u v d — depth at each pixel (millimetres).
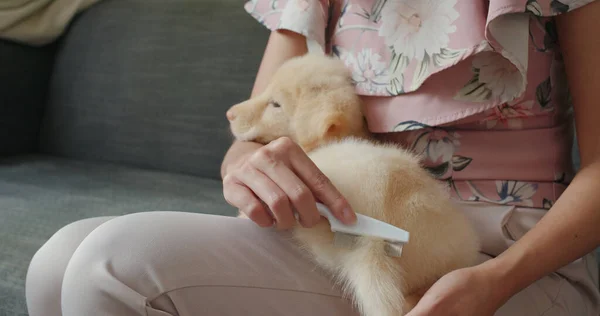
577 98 619
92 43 1556
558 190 651
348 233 508
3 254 864
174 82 1409
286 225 512
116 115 1482
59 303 553
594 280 703
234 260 503
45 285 558
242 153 725
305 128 679
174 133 1394
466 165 659
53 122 1592
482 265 523
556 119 671
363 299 496
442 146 668
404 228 522
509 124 652
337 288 523
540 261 540
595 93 599
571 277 644
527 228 631
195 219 531
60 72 1596
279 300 505
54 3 1607
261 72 889
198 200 1150
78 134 1544
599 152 584
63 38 1626
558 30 641
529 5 577
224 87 1338
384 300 484
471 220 640
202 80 1371
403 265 515
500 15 572
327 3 831
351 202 535
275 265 515
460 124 664
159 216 522
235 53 1346
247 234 528
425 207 532
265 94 746
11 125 1532
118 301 463
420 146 679
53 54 1660
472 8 629
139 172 1377
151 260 475
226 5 1416
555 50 663
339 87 694
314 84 695
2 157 1496
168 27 1454
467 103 638
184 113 1384
